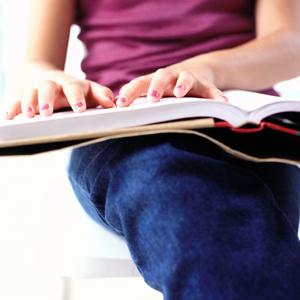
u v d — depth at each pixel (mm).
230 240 369
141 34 791
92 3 851
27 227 1647
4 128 413
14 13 3371
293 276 368
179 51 781
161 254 381
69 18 889
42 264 622
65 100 539
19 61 3412
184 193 382
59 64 864
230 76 670
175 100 437
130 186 411
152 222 388
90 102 558
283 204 555
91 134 399
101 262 594
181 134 433
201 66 635
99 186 473
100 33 829
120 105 471
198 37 789
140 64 783
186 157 397
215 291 355
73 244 613
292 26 799
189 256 363
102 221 561
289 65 746
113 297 1239
